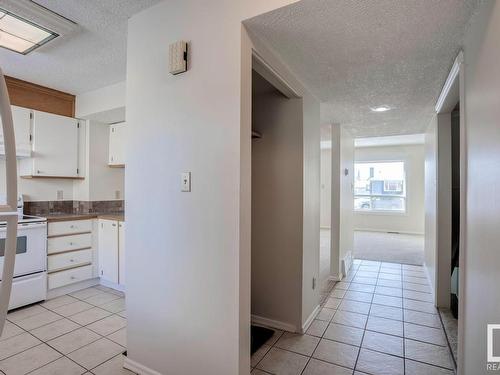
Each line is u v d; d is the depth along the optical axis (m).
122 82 3.08
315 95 2.61
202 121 1.59
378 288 3.46
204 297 1.58
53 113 3.38
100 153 3.77
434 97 2.63
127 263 1.92
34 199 3.46
